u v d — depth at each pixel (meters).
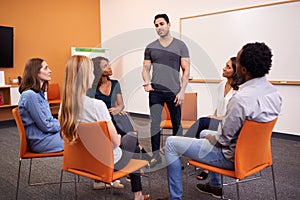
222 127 1.54
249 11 4.00
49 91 5.34
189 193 2.14
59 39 5.86
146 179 2.41
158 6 5.28
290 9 3.59
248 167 1.54
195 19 4.69
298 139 3.74
